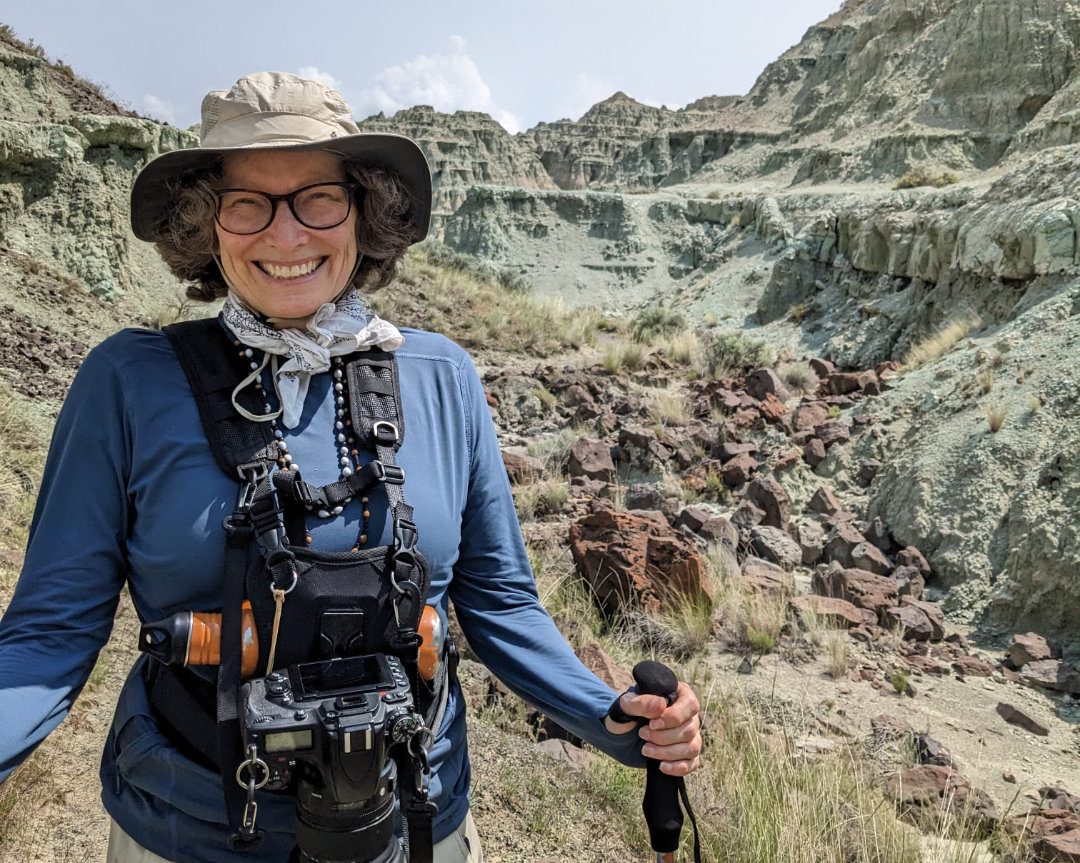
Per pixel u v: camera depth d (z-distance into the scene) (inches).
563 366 647.1
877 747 232.5
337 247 58.6
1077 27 2405.3
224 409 52.4
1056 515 355.9
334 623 49.6
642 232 3093.0
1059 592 335.0
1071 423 394.0
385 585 51.2
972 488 396.8
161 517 51.0
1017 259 649.0
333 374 56.3
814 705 252.5
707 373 673.6
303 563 49.8
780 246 2020.2
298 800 47.8
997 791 224.7
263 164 57.6
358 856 47.3
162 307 576.1
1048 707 280.4
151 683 54.6
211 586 51.4
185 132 681.0
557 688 58.2
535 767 154.7
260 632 49.0
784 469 463.5
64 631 50.2
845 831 161.0
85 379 53.3
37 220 562.9
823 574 348.2
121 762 53.2
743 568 359.6
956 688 286.5
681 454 483.5
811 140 3336.6
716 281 2034.9
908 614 327.6
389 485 53.5
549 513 396.5
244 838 47.8
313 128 57.2
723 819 155.1
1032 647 309.3
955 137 2401.6
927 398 483.8
